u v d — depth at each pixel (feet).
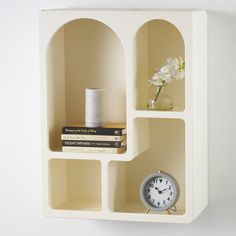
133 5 9.79
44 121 9.44
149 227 10.02
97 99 9.43
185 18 8.96
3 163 10.29
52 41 9.52
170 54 9.66
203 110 9.48
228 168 9.70
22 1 10.09
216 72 9.63
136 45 9.23
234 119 9.64
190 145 9.07
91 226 10.16
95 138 9.35
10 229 10.34
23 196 10.29
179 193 9.39
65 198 10.03
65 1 9.97
